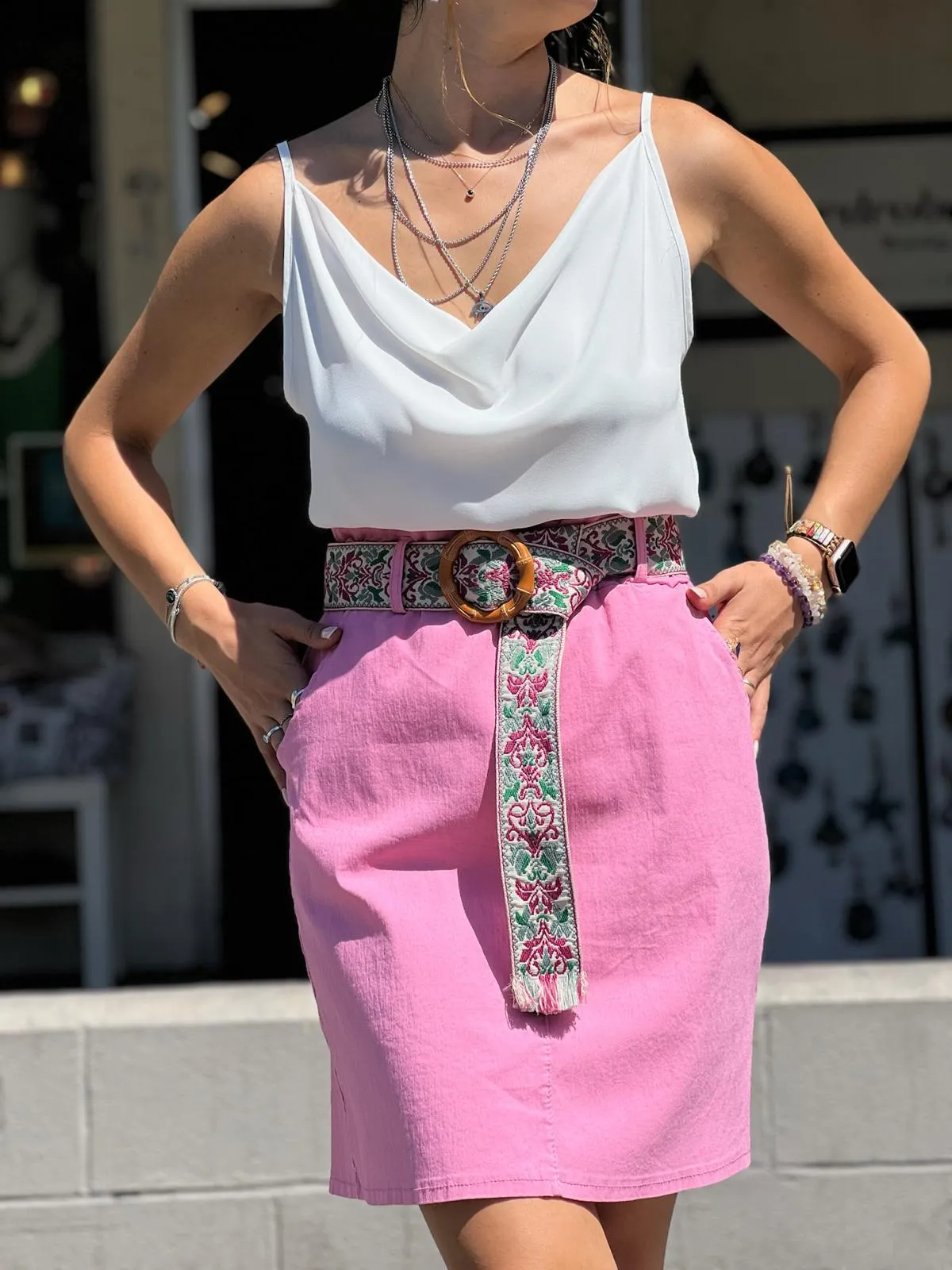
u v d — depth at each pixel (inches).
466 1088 62.5
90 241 196.1
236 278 73.4
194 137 195.9
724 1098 67.4
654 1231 70.2
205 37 194.9
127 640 198.7
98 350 196.7
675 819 65.6
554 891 64.7
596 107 71.2
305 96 195.8
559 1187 62.5
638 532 67.5
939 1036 112.6
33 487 196.7
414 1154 62.4
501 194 68.9
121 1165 112.2
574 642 66.1
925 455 190.5
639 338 67.2
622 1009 65.1
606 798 65.4
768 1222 112.5
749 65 184.4
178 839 199.6
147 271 196.2
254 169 72.9
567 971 64.3
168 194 195.6
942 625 191.3
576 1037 64.4
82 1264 111.8
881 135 185.8
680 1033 65.2
